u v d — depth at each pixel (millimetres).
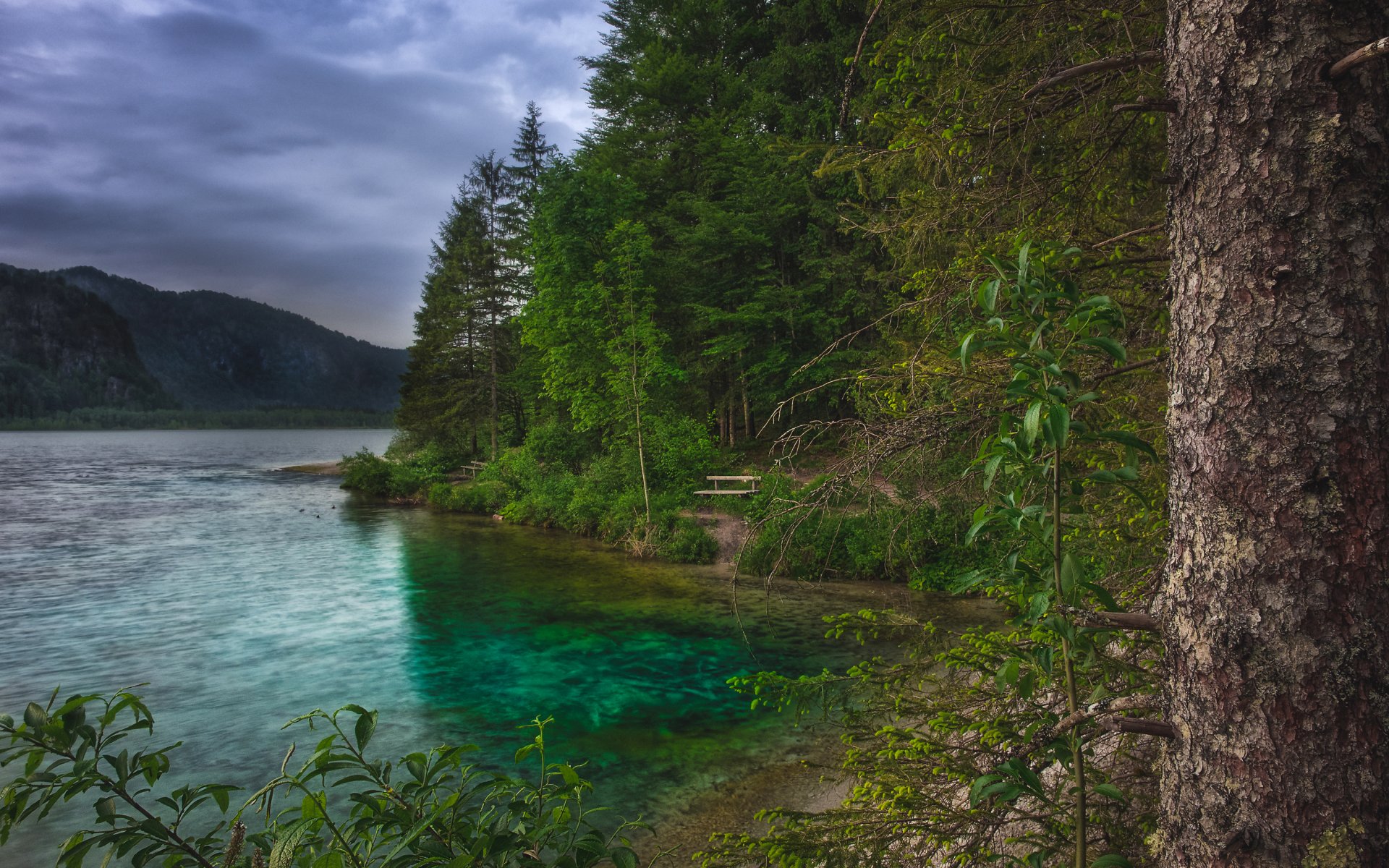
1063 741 2004
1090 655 2031
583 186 25734
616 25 34438
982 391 2945
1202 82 1883
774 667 10750
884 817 2439
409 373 46750
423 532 25625
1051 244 3137
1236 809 1707
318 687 10719
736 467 25172
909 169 3717
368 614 14820
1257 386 1734
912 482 3307
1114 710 2012
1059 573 1854
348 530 26391
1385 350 1643
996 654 2559
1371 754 1568
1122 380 3047
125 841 1684
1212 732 1766
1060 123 3182
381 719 9422
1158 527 2664
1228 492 1767
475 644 12625
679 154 30844
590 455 30125
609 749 8242
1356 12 1702
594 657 11680
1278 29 1744
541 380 33219
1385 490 1609
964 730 2459
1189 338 1909
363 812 1933
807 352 25406
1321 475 1646
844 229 4266
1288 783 1632
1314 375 1669
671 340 27172
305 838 1764
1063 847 2322
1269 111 1749
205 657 12266
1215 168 1849
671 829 6449
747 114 28047
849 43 24562
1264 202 1751
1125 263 3031
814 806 6734
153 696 10477
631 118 32344
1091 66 2369
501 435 39969
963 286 3320
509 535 24719
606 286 25000
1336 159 1678
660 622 13430
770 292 25406
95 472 58812
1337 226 1677
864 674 2893
